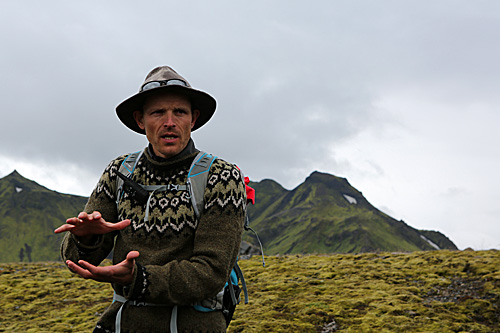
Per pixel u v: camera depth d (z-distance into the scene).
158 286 1.61
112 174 2.01
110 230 1.72
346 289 7.70
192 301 1.70
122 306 1.86
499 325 6.07
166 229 1.79
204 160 1.89
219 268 1.71
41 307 8.17
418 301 6.92
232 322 6.22
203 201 1.82
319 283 8.27
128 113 2.08
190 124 1.96
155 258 1.76
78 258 1.86
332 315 6.35
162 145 1.88
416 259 9.65
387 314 6.31
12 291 9.26
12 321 7.38
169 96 1.90
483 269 8.13
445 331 5.66
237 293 2.03
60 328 6.79
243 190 1.89
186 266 1.68
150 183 1.89
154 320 1.80
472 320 6.21
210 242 1.75
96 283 9.90
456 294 7.22
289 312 6.64
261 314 6.55
